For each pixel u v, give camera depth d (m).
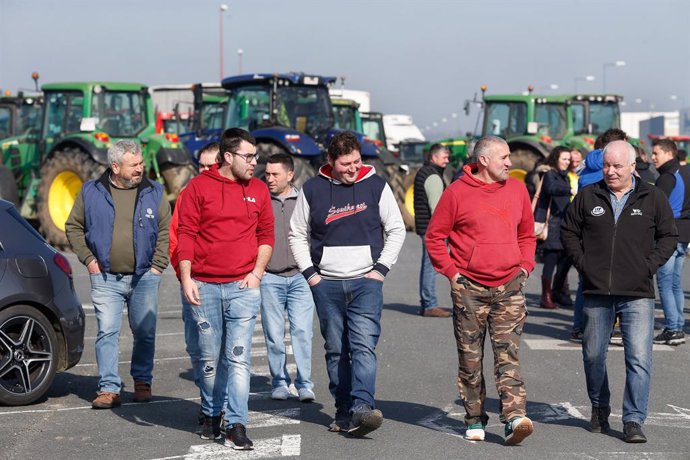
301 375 8.81
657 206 7.52
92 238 8.59
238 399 7.23
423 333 12.31
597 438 7.54
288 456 7.02
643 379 7.45
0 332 8.58
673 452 7.14
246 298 7.29
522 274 7.34
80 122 22.45
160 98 34.56
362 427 7.33
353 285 7.45
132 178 8.59
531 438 7.54
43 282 8.89
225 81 22.77
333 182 7.52
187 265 7.25
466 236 7.36
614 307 7.58
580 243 7.66
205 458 7.00
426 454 7.07
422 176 13.62
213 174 7.33
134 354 8.88
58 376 10.19
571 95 26.59
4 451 7.23
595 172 9.94
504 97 26.70
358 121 30.27
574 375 9.84
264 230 7.43
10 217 8.95
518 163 25.02
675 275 11.44
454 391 9.20
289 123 22.36
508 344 7.31
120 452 7.19
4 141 24.00
